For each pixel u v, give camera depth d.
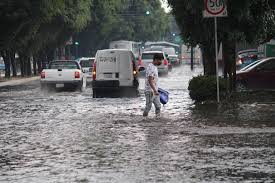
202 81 28.31
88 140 17.72
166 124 21.03
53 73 43.31
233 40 27.77
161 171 13.02
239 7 26.56
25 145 17.02
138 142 17.17
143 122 21.78
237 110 24.47
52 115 25.00
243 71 35.78
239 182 11.85
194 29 28.91
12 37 58.00
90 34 117.25
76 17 80.06
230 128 19.56
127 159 14.55
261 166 13.43
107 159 14.60
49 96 37.72
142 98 34.94
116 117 23.66
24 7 53.94
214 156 14.77
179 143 16.84
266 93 31.30
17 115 25.20
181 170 13.11
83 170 13.30
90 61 56.72
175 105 28.16
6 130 20.23
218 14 25.38
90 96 37.50
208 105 26.70
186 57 123.31
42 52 86.56
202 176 12.45
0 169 13.59
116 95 37.88
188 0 27.03
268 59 35.75
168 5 29.48
